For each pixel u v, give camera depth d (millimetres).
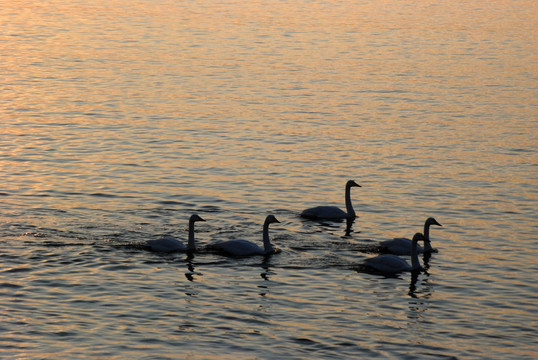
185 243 38469
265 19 105812
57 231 39188
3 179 46875
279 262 36531
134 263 35844
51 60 80125
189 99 66938
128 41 90250
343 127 60094
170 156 52469
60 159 51125
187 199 44688
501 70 79812
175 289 33531
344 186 47812
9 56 81438
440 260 37500
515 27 104375
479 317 31891
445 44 92625
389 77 76250
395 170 50812
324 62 82125
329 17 109250
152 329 30203
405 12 115688
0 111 61594
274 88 71250
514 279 35438
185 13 108812
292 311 31938
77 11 109938
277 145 55438
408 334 30375
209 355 28484
